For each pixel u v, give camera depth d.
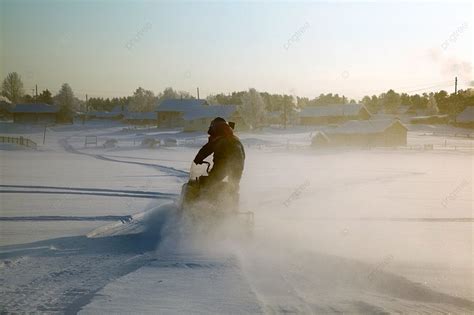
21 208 19.75
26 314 7.29
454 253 12.16
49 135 128.25
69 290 8.61
